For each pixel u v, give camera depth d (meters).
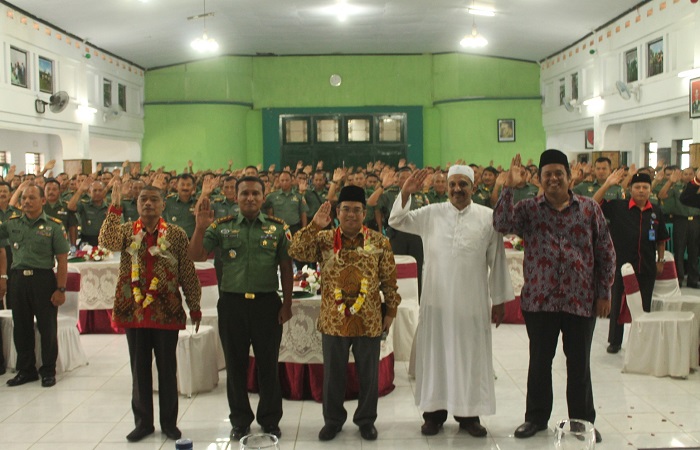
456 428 4.77
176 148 21.19
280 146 21.59
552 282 4.32
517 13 15.89
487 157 21.30
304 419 4.99
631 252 6.28
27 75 13.93
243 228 4.55
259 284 4.50
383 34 18.92
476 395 4.50
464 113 21.23
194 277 4.61
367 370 4.55
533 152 21.33
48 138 18.28
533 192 9.28
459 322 4.48
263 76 21.50
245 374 4.59
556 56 19.69
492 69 21.27
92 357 6.73
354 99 21.62
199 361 5.56
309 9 16.19
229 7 15.67
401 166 12.56
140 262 4.50
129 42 17.73
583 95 17.64
